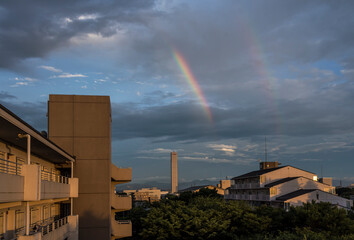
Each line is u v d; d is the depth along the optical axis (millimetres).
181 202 53594
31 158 24469
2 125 15383
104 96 34375
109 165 33656
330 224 42000
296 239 37406
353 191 108438
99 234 32531
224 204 50062
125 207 39062
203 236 43594
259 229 45938
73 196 28734
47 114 33781
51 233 21047
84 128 33656
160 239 43438
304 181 70875
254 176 79312
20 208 21906
